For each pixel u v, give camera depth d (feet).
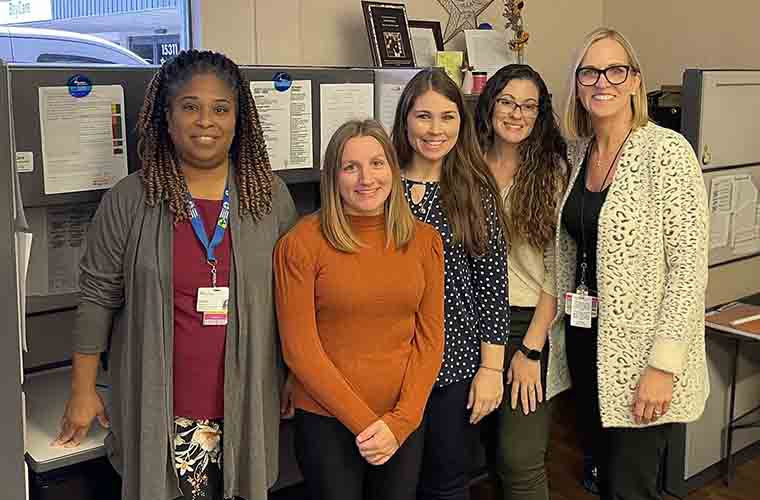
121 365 6.08
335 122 8.13
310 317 6.39
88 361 6.16
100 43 9.25
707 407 10.33
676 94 11.08
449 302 7.16
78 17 9.03
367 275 6.38
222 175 6.18
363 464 6.72
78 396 6.19
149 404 5.92
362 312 6.42
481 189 7.22
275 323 6.51
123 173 6.72
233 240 6.08
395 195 6.51
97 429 6.70
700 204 6.61
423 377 6.67
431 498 7.60
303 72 7.80
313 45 10.89
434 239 6.80
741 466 10.93
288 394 6.88
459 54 11.47
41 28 8.79
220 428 6.24
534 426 7.75
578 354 7.40
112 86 6.56
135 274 5.89
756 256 10.72
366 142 6.33
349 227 6.44
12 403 5.72
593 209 6.98
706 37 12.96
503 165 7.79
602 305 6.95
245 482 6.30
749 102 9.99
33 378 7.79
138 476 6.05
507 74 7.52
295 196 8.89
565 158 7.65
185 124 5.83
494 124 7.57
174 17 9.77
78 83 6.37
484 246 7.17
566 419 12.50
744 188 10.22
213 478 6.37
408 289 6.48
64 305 7.44
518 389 7.69
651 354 6.73
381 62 10.37
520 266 7.77
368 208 6.37
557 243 7.41
